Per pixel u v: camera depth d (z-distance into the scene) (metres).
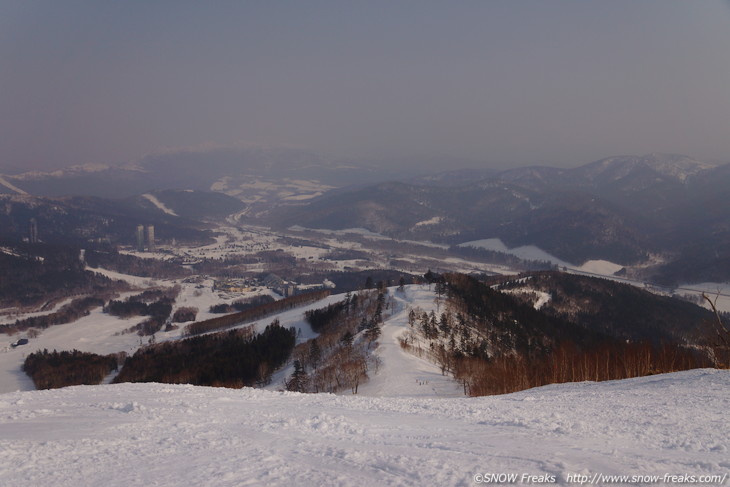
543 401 28.50
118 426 18.94
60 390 30.23
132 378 107.62
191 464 13.56
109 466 13.48
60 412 22.09
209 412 22.27
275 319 146.38
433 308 121.56
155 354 126.25
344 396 30.09
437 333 105.56
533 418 20.86
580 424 19.36
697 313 180.00
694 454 14.43
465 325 114.00
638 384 35.09
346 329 113.94
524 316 130.62
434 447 15.46
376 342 94.12
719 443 15.94
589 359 64.62
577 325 144.25
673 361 56.94
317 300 170.75
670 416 21.39
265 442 16.28
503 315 127.19
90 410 22.48
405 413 23.69
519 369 65.50
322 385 77.81
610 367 61.81
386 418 21.94
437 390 68.88
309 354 99.56
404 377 75.44
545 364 68.06
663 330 163.25
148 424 19.33
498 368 69.50
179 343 135.38
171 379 97.56
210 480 12.11
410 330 104.12
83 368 126.50
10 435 17.58
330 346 105.69
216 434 17.52
